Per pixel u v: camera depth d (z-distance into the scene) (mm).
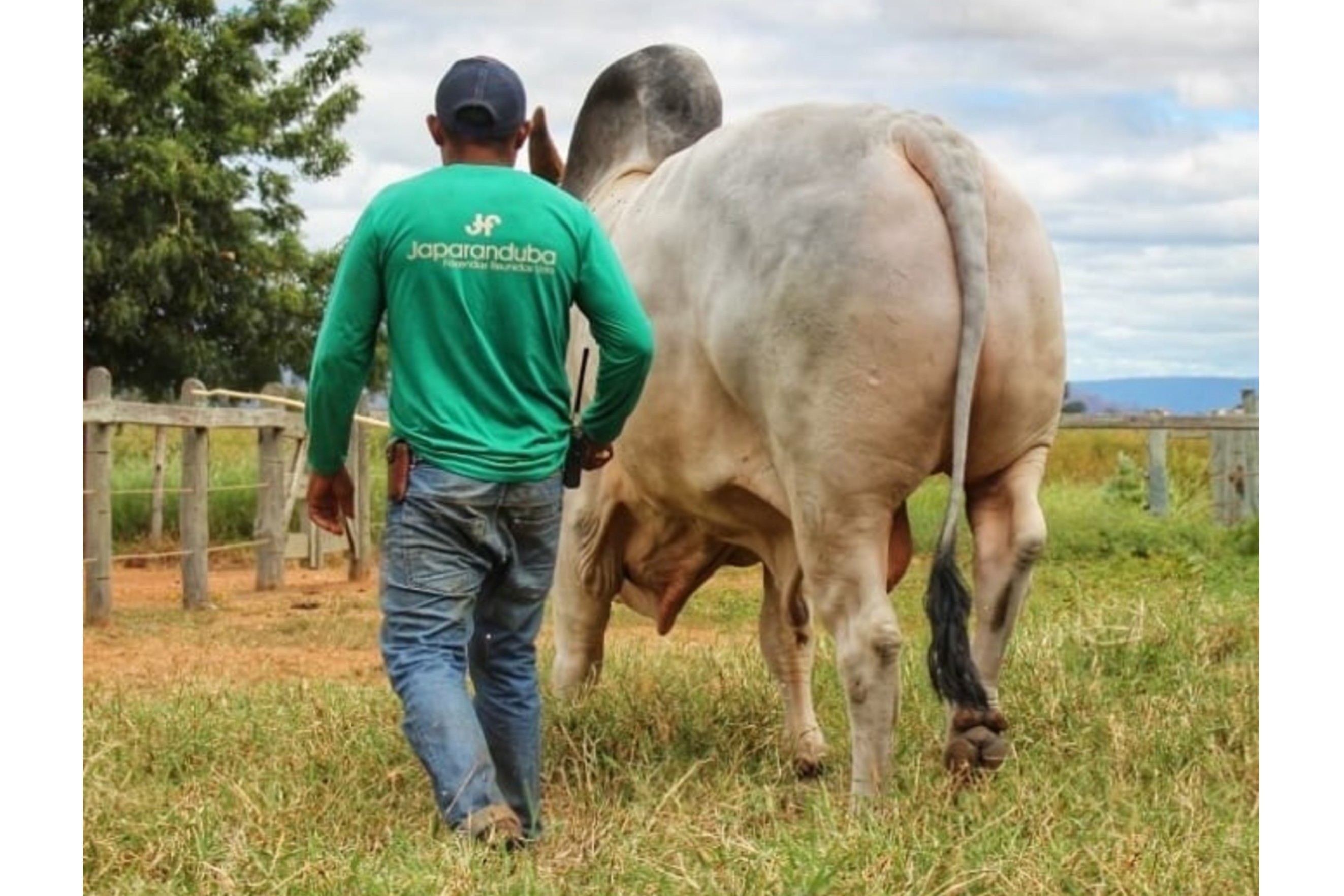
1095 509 17281
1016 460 5637
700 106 7312
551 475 5391
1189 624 8406
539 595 5527
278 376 29203
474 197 5246
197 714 7211
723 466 5887
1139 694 7211
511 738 5512
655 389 5992
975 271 5285
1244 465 18219
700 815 5328
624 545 7023
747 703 7035
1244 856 4891
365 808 5738
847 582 5477
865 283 5281
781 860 4707
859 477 5379
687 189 5883
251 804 5512
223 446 24812
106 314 26547
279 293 28203
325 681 8570
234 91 27922
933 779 5613
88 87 26062
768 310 5469
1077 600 10250
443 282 5215
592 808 5703
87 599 12555
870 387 5309
